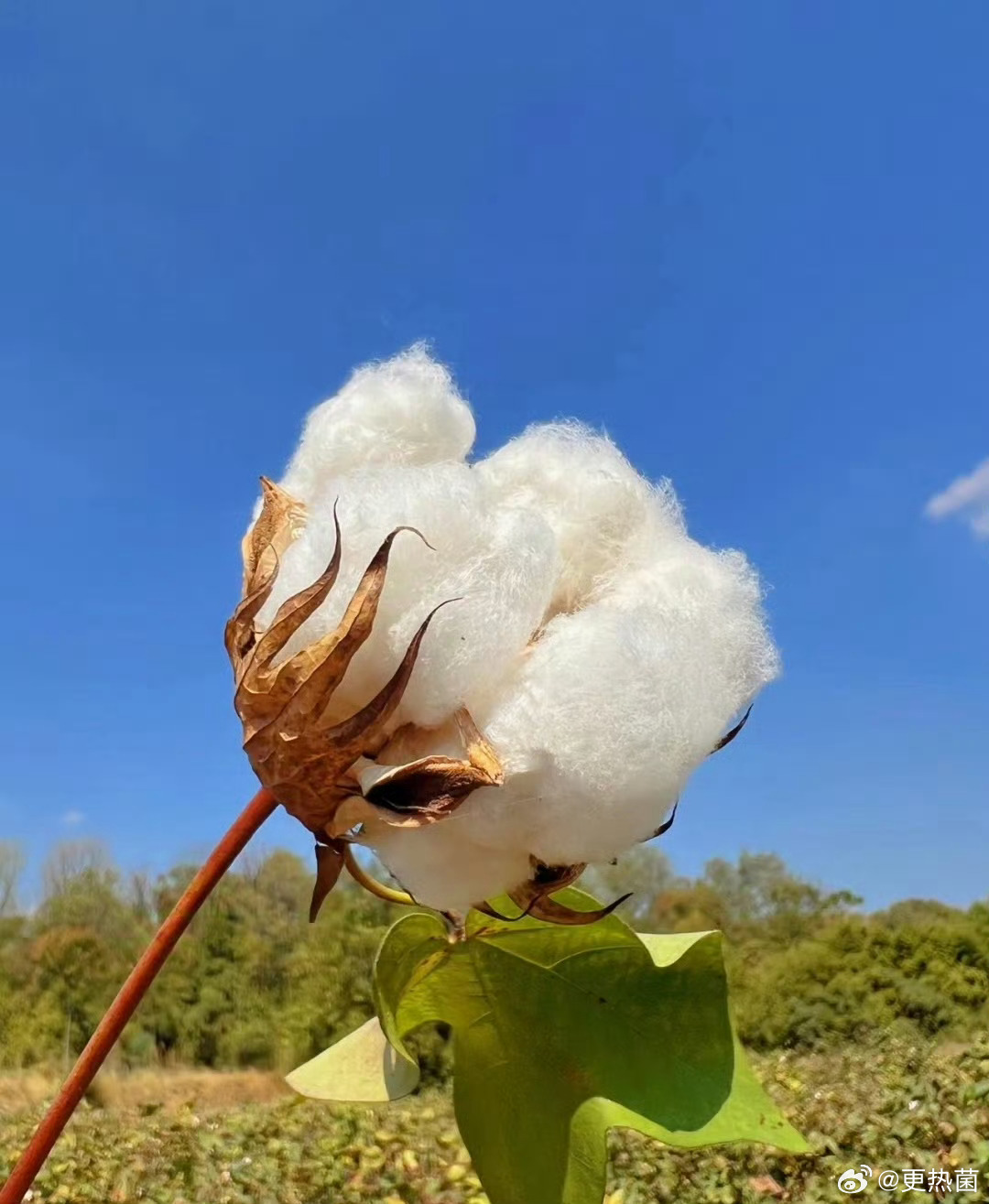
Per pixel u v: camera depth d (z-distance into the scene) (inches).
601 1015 6.4
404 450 5.7
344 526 5.0
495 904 6.5
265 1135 38.2
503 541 5.0
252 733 4.9
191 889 5.1
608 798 4.8
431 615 4.7
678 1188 29.5
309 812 4.9
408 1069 6.7
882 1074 47.5
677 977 6.4
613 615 5.1
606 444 6.0
